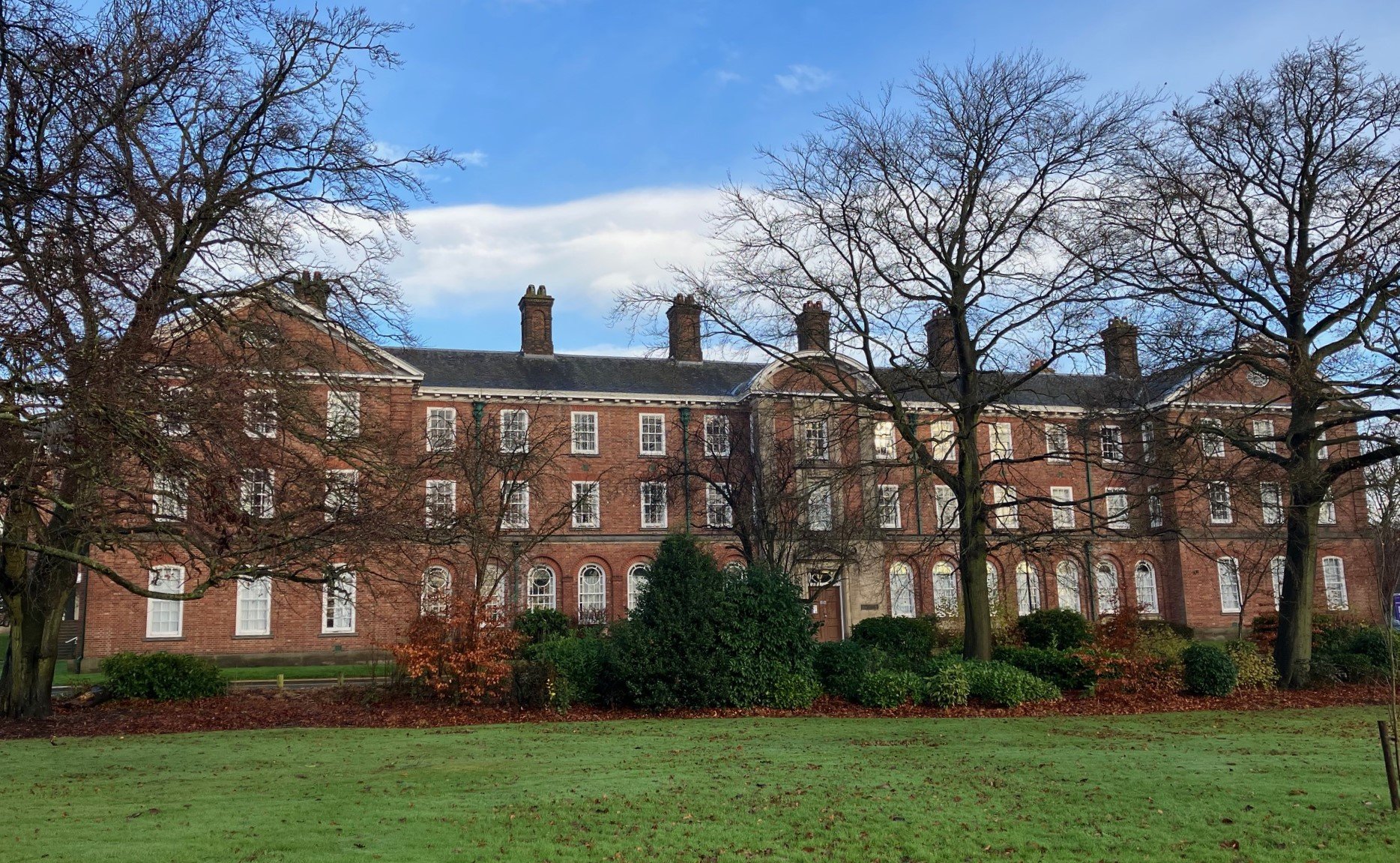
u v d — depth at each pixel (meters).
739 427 38.09
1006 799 11.99
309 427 18.94
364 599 36.56
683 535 23.53
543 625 33.16
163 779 13.55
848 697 23.25
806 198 24.70
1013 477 36.97
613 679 22.42
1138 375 27.81
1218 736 17.86
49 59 13.16
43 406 13.15
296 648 36.56
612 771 14.02
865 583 44.09
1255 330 25.61
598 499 43.16
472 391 41.47
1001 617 33.88
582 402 43.62
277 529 16.64
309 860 9.09
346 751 16.25
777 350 25.47
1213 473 24.95
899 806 11.60
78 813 11.16
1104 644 25.86
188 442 13.09
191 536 14.37
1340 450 38.50
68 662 36.84
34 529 19.14
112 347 12.81
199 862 9.05
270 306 17.38
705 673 21.86
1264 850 9.86
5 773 14.20
